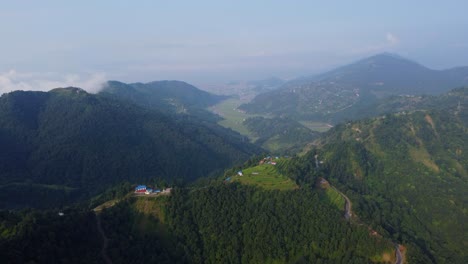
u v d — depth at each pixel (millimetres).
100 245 154875
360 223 178375
